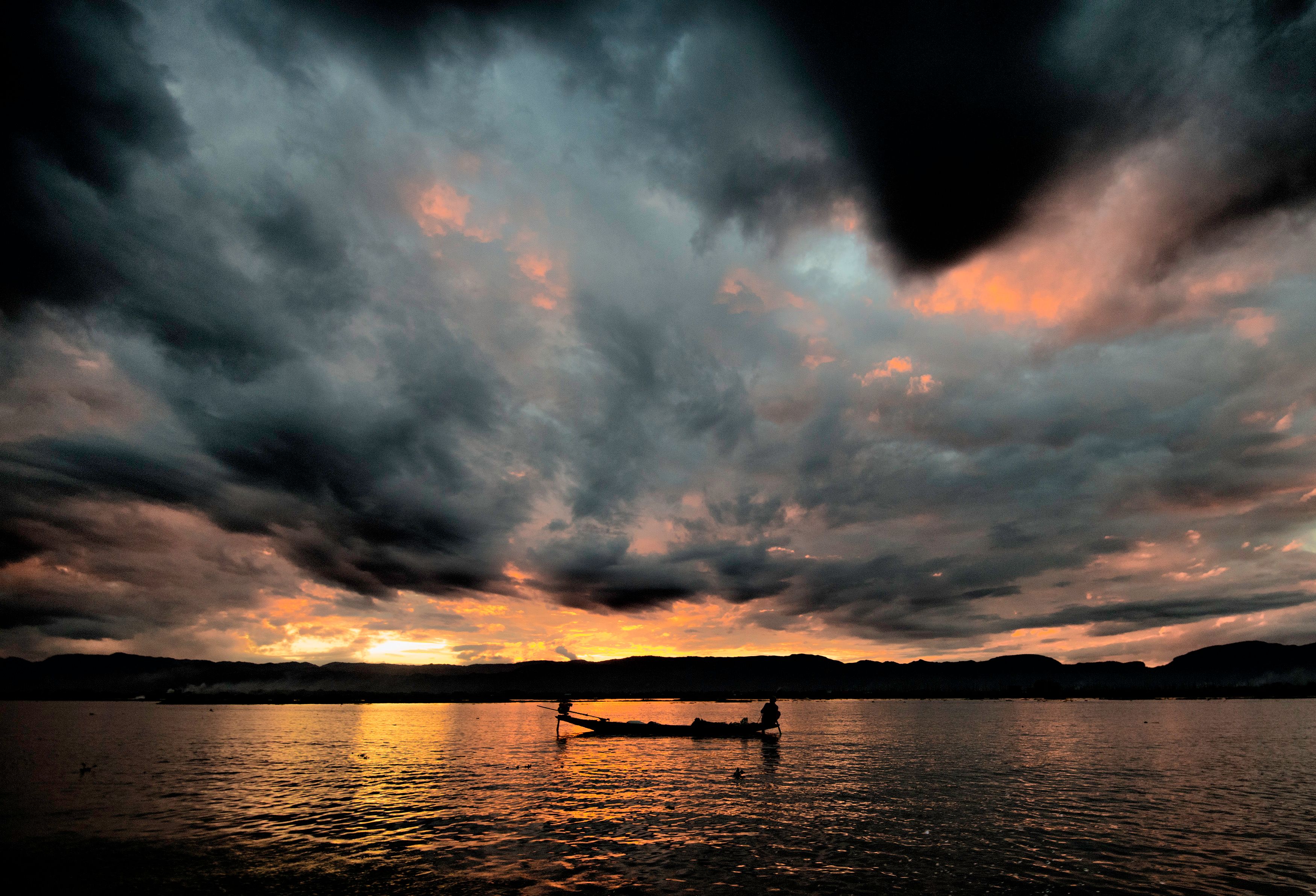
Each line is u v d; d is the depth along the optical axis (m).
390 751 58.56
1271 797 33.41
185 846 24.02
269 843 24.27
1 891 19.64
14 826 27.56
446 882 19.67
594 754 54.84
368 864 21.59
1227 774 41.81
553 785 37.66
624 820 27.67
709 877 19.98
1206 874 20.34
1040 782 38.34
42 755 54.81
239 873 20.78
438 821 27.73
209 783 39.12
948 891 18.72
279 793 35.22
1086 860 21.70
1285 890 18.91
